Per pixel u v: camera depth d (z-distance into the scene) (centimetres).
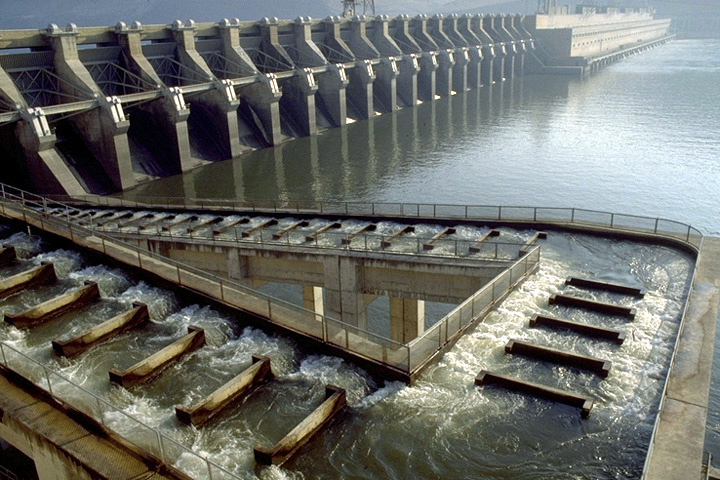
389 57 14175
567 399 2344
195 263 4534
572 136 11006
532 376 2511
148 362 2633
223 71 10594
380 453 2150
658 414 2103
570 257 3709
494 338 2784
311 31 13125
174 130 8906
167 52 9812
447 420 2291
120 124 7825
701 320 2869
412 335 4209
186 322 3064
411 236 4231
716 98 14350
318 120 12475
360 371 2600
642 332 2798
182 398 2503
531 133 11431
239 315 3045
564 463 2069
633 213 7106
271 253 4200
